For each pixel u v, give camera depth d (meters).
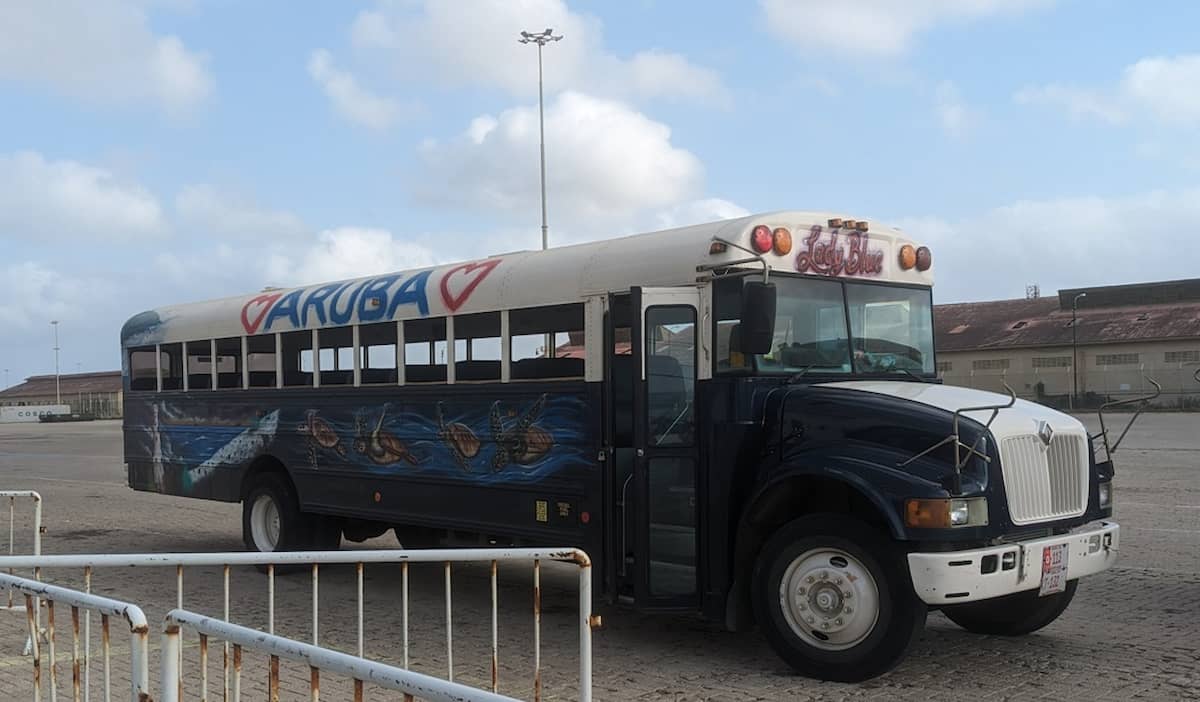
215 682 6.29
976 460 5.85
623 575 6.96
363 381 9.41
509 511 7.87
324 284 10.23
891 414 6.08
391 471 8.98
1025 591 6.08
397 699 5.93
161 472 12.05
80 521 15.06
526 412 7.73
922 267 7.82
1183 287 63.06
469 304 8.26
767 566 6.33
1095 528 6.57
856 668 5.94
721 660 6.71
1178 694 5.77
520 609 8.50
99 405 97.50
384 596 9.11
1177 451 25.34
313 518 10.23
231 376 11.05
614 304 7.19
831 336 7.11
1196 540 11.33
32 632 4.44
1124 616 7.75
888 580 5.82
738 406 6.53
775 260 6.77
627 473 7.09
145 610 8.48
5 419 90.62
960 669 6.34
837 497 6.41
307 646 3.10
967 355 65.06
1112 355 59.81
